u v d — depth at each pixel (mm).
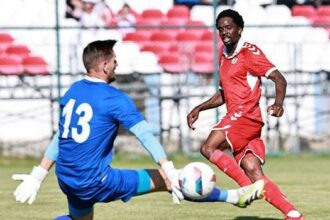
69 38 48125
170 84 45219
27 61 46250
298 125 47719
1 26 46031
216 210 24109
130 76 47781
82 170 16391
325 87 49562
